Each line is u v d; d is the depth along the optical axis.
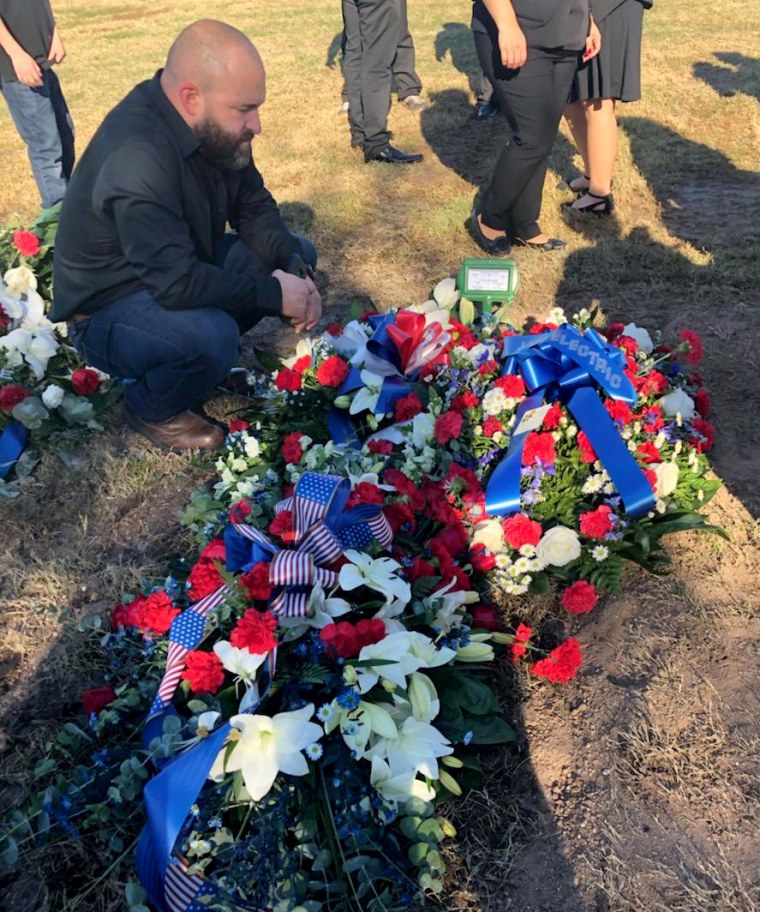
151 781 1.76
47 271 3.76
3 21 4.50
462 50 9.57
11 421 3.23
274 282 3.08
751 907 1.80
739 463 3.06
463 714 2.14
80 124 7.85
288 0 15.22
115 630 2.40
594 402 2.64
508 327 3.28
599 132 4.75
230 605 2.05
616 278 4.37
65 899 1.86
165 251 2.80
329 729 1.86
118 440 3.29
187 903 1.73
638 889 1.85
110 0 17.06
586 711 2.22
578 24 3.89
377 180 5.85
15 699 2.30
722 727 2.16
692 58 8.69
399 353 2.88
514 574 2.45
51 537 2.86
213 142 2.82
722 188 5.50
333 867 1.80
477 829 1.98
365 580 2.05
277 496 2.53
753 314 3.97
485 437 2.68
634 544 2.55
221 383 3.58
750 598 2.53
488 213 4.56
